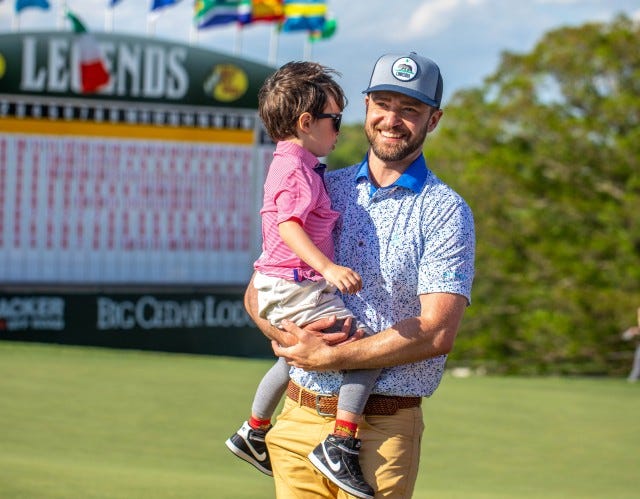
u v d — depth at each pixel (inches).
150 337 698.8
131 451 322.7
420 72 135.3
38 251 681.0
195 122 704.4
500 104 954.1
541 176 942.4
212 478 281.9
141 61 692.1
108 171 690.8
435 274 135.2
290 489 144.4
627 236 888.9
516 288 922.7
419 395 138.8
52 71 676.1
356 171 144.4
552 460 335.9
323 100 139.9
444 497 268.1
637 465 330.0
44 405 405.1
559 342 892.6
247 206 717.9
